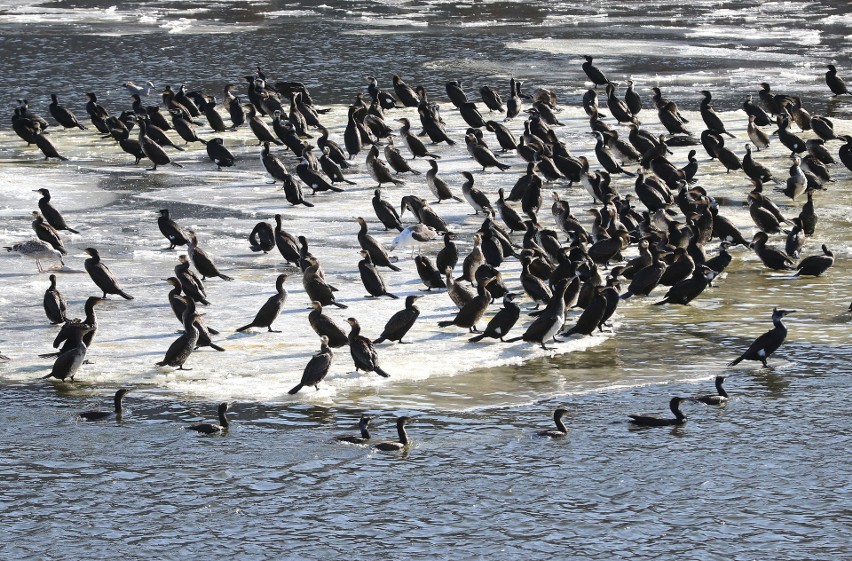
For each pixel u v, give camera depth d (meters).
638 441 19.55
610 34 73.94
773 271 29.64
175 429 19.75
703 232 31.61
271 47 68.25
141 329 24.48
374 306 26.17
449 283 25.45
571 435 19.72
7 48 67.12
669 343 24.19
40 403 20.70
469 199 35.00
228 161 41.56
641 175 35.53
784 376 22.39
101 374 21.98
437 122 46.03
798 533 16.73
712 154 41.88
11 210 35.12
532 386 21.80
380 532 16.73
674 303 26.84
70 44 68.75
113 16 81.88
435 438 19.55
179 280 25.33
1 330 24.38
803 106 51.22
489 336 23.98
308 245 31.52
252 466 18.58
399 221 33.34
